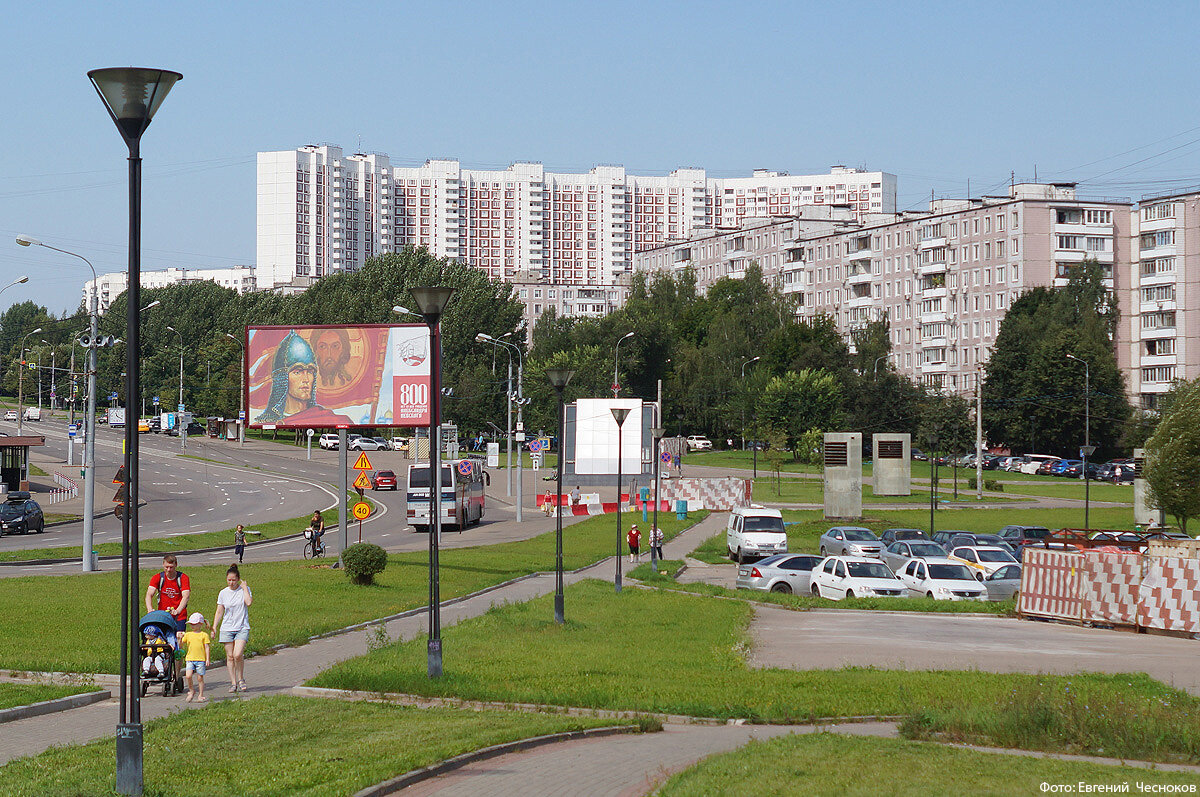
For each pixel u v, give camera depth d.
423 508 59.41
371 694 16.72
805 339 125.44
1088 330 106.12
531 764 12.64
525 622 25.00
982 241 122.50
